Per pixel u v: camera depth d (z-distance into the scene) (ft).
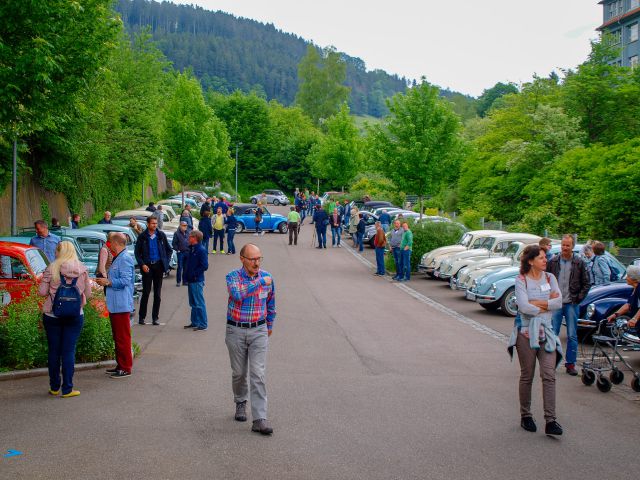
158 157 147.23
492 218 125.08
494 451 21.95
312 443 22.29
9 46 39.63
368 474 19.66
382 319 50.44
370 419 25.18
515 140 131.44
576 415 26.50
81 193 107.34
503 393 29.50
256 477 19.19
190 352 37.42
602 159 92.99
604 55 133.90
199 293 44.55
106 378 30.91
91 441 22.08
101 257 35.86
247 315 24.00
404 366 34.86
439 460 20.99
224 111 303.48
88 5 44.32
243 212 140.87
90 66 45.01
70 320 27.45
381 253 80.89
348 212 136.36
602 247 42.45
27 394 27.94
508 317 52.49
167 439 22.40
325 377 31.99
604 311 40.32
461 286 60.29
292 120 346.54
